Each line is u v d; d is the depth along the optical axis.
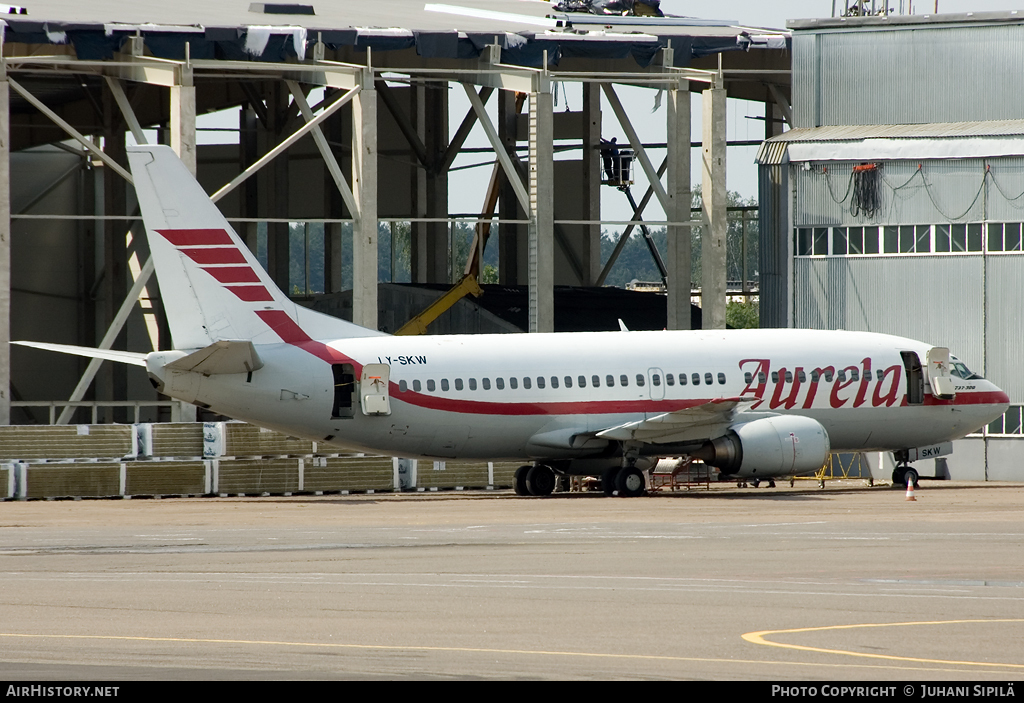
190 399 154.12
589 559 91.38
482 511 142.25
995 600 70.62
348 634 60.50
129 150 150.75
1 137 191.62
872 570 84.12
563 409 166.12
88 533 116.50
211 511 148.12
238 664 53.28
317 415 157.38
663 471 178.50
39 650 56.72
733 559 90.94
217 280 154.25
